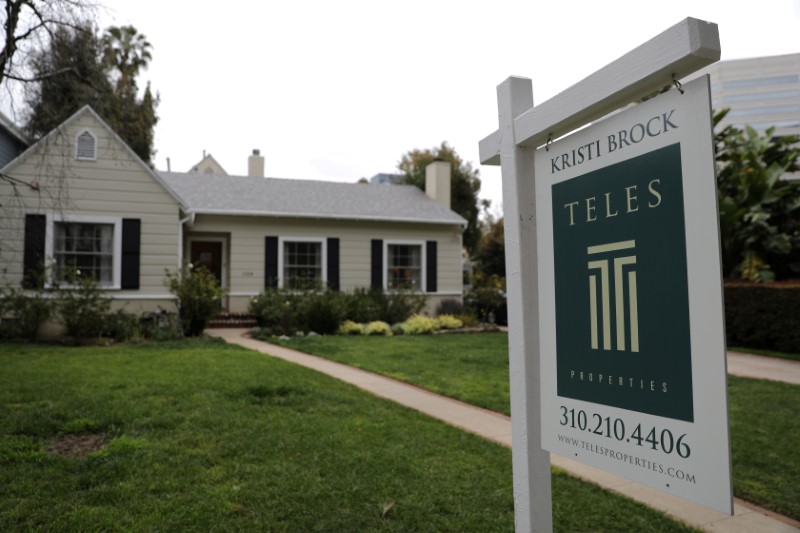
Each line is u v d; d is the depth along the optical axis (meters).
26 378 6.76
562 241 2.19
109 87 12.27
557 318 2.21
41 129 11.35
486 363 9.20
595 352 2.02
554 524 3.27
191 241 16.27
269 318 13.91
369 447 4.45
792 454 4.62
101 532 2.96
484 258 28.27
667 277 1.74
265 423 5.00
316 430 4.84
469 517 3.26
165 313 12.52
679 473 1.68
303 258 16.58
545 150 2.30
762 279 13.07
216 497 3.41
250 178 18.80
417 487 3.67
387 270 17.27
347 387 6.88
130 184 12.70
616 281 1.93
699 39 1.58
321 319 13.71
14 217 11.59
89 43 9.48
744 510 3.57
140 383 6.54
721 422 1.55
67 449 4.29
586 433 2.05
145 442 4.34
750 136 15.55
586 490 3.81
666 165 1.75
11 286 11.30
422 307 16.59
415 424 5.23
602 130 2.00
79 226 12.38
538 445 2.33
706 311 1.61
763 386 7.59
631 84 1.82
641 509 3.51
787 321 11.09
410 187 21.00
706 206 1.61
